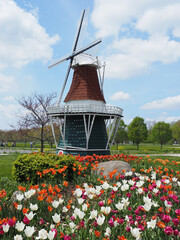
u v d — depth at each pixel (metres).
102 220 3.32
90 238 3.59
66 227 4.45
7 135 53.00
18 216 4.41
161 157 23.95
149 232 3.77
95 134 20.86
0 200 5.01
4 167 14.95
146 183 7.71
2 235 3.62
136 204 5.23
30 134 41.28
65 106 20.17
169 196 5.12
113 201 5.31
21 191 6.29
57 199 6.28
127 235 3.72
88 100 21.31
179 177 9.92
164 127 46.16
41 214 4.86
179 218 3.62
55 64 25.08
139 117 45.12
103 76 23.52
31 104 24.55
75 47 24.14
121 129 46.91
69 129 21.47
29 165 9.84
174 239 3.80
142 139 44.53
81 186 8.09
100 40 22.97
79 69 22.67
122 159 14.34
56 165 8.98
